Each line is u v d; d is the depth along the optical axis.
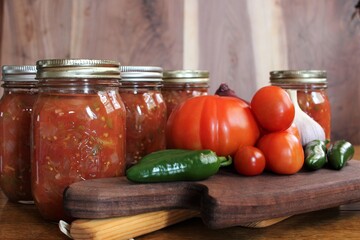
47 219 0.60
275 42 1.05
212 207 0.53
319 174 0.63
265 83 1.05
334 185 0.60
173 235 0.57
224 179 0.60
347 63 1.07
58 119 0.57
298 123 0.73
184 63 1.03
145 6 1.02
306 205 0.58
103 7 1.01
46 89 0.58
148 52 1.02
